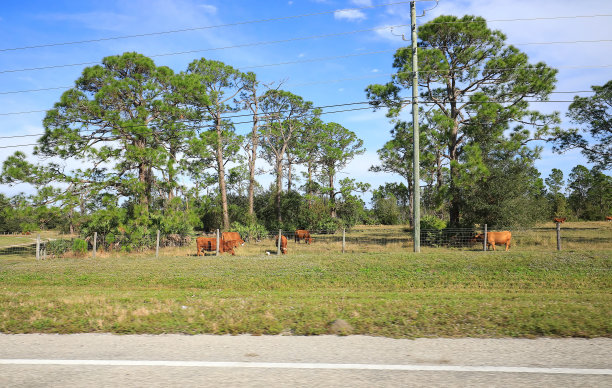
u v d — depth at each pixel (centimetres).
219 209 3625
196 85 2561
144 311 659
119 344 492
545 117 2402
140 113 2359
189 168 2797
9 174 2158
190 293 971
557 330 518
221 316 626
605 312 609
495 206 2128
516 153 2278
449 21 2316
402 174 4347
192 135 2577
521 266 1288
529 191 2295
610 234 2616
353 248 2077
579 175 7231
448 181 2458
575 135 2566
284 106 4412
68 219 2375
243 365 411
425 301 760
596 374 377
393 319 592
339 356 438
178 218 2398
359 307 676
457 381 364
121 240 2236
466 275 1231
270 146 4662
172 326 570
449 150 2502
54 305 726
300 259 1559
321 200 4188
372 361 420
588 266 1255
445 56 2406
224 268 1445
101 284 1277
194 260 1658
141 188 2369
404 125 2723
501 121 2300
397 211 6650
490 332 525
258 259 1612
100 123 2419
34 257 2077
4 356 447
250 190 4153
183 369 401
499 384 355
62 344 493
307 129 4753
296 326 564
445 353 445
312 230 3500
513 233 2759
